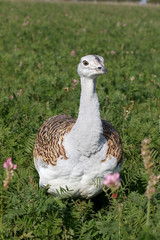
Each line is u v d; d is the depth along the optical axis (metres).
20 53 8.61
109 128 3.24
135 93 6.02
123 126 4.66
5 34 11.87
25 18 16.20
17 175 3.38
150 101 5.80
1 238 2.64
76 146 2.88
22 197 2.88
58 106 5.48
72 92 5.83
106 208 3.35
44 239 2.63
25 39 11.38
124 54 9.49
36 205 2.78
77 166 2.92
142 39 12.41
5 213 2.83
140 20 18.58
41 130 3.52
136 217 2.88
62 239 2.78
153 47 10.79
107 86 6.31
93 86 2.86
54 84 6.39
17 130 4.43
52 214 2.67
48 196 3.15
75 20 17.11
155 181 2.25
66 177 2.99
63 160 2.93
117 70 7.26
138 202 3.03
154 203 2.97
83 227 2.81
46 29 13.52
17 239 2.67
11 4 24.84
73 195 3.18
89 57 2.84
